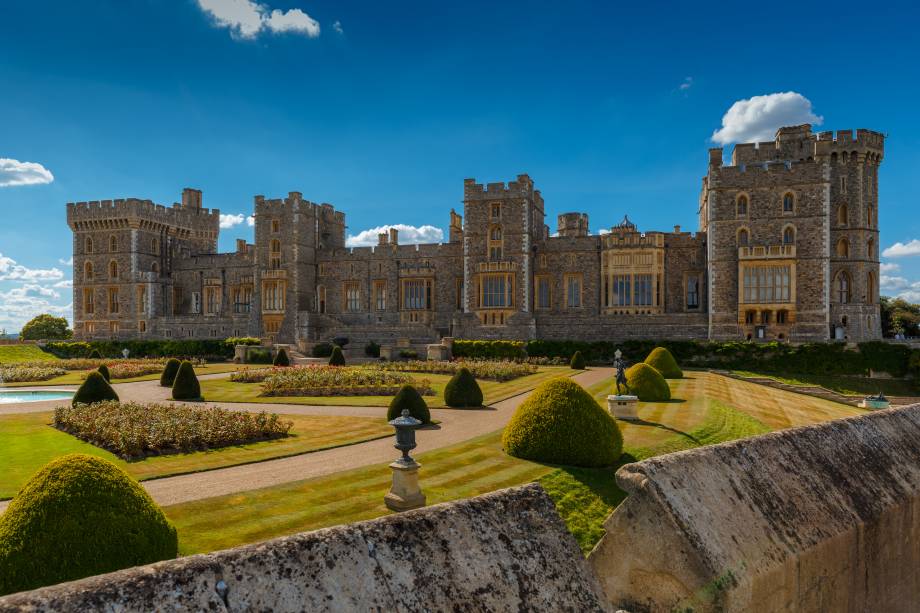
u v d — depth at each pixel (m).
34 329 102.00
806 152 54.78
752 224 52.88
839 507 4.84
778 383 39.12
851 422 6.07
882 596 5.09
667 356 39.06
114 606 2.34
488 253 63.66
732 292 53.09
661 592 3.93
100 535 7.41
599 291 62.25
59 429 21.78
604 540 4.24
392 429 21.72
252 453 17.86
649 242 59.84
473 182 64.19
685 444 18.58
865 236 53.69
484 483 14.29
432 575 2.97
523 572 3.25
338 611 2.64
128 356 65.44
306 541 2.82
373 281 71.44
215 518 11.85
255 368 49.09
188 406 25.67
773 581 3.98
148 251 79.19
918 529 5.59
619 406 22.31
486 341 54.47
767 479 4.66
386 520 3.10
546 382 17.42
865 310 53.12
